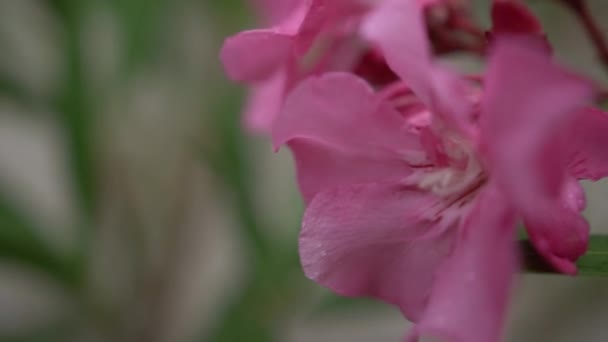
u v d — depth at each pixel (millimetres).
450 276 226
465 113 219
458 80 220
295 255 355
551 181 210
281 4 255
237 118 362
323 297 375
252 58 253
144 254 384
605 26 300
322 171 245
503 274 220
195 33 390
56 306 414
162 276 390
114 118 378
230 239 452
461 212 239
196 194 405
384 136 240
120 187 381
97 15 385
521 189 206
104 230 375
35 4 405
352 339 479
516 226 221
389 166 243
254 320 341
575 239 228
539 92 205
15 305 447
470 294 222
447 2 265
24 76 382
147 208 392
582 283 388
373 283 242
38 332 381
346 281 242
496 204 222
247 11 371
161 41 390
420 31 219
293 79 255
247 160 362
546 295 399
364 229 241
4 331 379
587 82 204
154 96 403
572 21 322
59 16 360
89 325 381
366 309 355
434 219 240
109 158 375
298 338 479
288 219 381
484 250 222
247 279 350
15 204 355
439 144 238
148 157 394
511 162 207
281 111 237
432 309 225
